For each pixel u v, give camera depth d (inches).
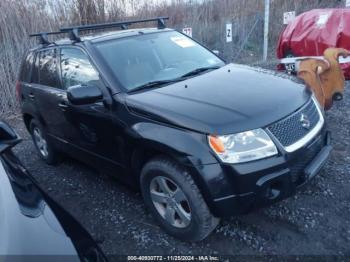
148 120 119.6
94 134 145.1
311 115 125.6
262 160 105.7
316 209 131.9
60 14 345.1
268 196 108.0
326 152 125.6
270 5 454.6
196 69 152.6
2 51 319.0
